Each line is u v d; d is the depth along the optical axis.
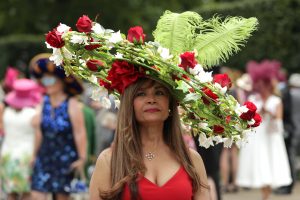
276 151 13.89
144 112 5.07
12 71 12.60
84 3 29.62
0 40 28.31
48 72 9.80
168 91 5.11
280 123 13.80
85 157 9.88
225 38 5.33
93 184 5.10
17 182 11.52
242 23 5.33
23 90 11.48
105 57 5.09
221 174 14.90
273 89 13.73
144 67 5.01
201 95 5.08
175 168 5.08
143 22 29.95
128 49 4.96
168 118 5.18
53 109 9.84
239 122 5.18
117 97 5.34
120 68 5.04
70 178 9.89
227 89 5.16
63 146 9.83
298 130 16.48
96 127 13.24
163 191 4.97
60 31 5.04
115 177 5.02
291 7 21.88
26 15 30.86
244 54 21.86
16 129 11.52
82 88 9.83
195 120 5.32
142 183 4.97
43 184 9.86
